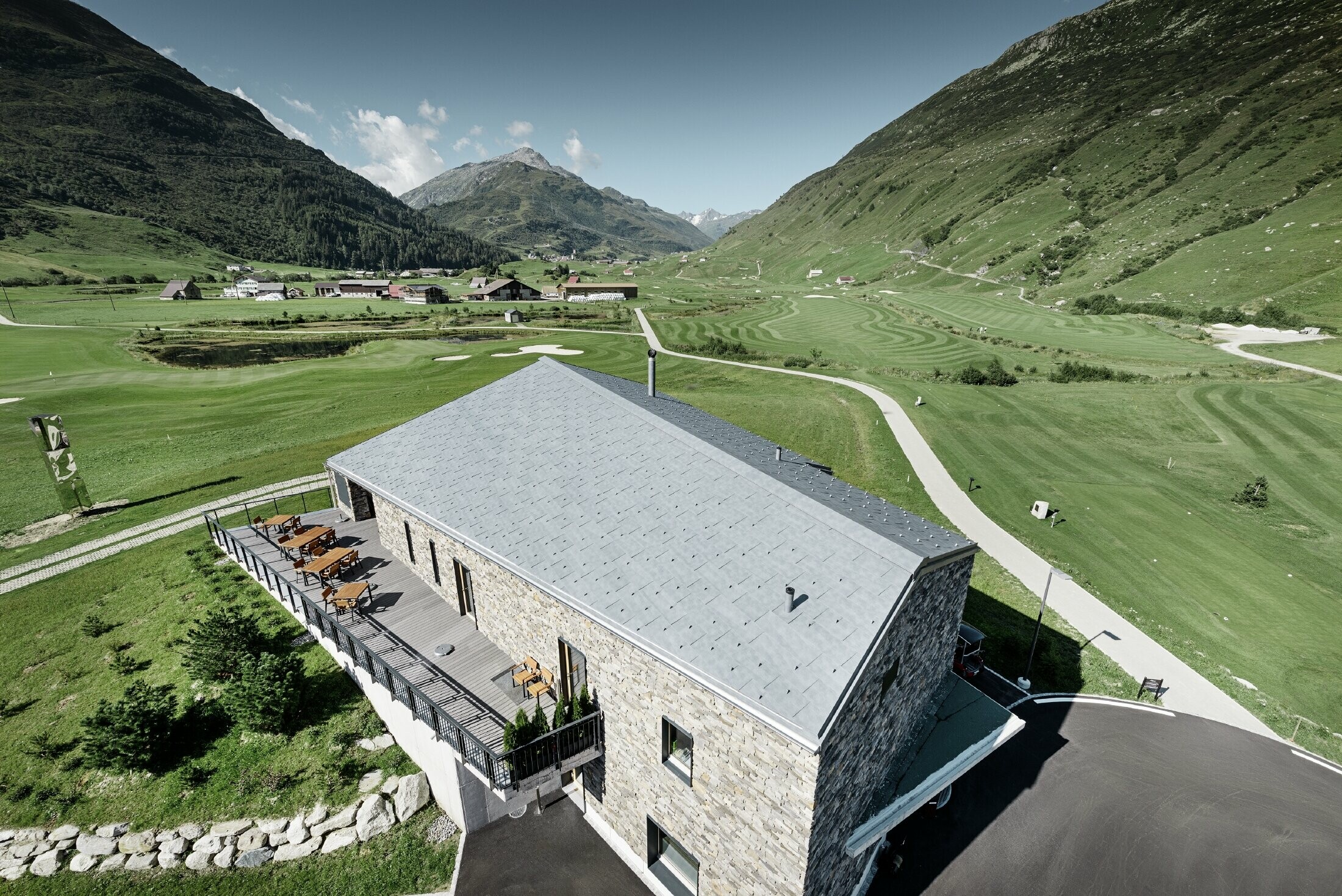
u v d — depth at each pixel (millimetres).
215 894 13828
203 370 68438
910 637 13289
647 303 160625
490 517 16781
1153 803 16766
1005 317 122000
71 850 14469
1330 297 95875
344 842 14820
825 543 13344
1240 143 174000
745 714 10445
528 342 91812
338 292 177250
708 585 12703
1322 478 42875
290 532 24766
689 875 13930
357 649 17000
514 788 13211
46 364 70125
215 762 16141
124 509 31500
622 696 13125
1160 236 145000
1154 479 42062
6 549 27578
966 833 15664
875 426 51281
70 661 19844
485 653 17453
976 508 36688
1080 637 24422
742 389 64562
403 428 23500
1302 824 16312
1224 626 26219
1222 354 82875
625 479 16734
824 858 11367
